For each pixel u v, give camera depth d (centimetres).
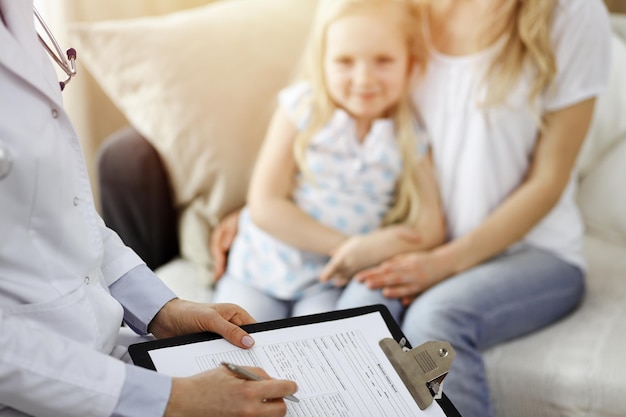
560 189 161
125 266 112
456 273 158
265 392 91
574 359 144
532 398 144
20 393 86
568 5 158
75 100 215
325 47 165
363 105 162
